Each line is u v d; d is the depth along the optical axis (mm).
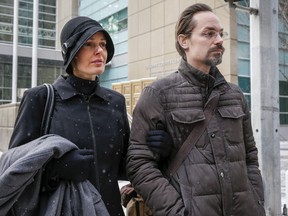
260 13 4148
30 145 1920
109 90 2506
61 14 38562
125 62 29969
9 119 12664
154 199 2143
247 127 2576
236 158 2279
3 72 35969
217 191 2154
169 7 20000
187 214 2045
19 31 38375
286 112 26531
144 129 2326
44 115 2150
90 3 36562
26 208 1883
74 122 2180
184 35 2434
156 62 21078
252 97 4184
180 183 2178
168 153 2273
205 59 2340
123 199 2598
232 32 15188
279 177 4180
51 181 1983
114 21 31766
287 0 9961
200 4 2451
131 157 2291
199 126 2264
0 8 38125
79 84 2262
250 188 2350
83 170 1991
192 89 2344
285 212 4535
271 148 4109
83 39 2146
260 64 4109
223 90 2408
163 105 2318
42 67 37406
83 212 1911
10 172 1742
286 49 14102
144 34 22359
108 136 2279
